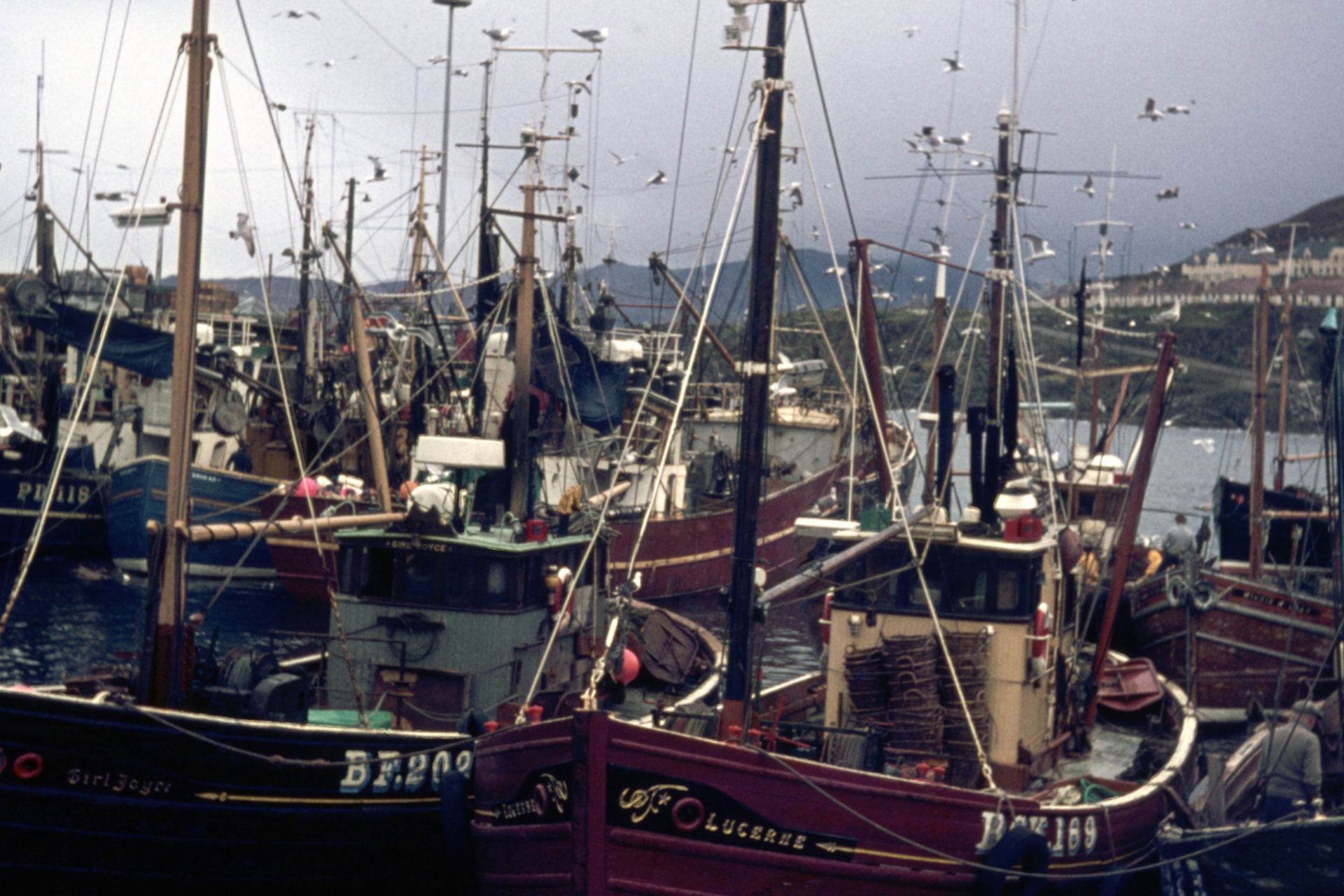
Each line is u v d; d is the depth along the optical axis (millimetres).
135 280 70125
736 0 17500
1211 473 138375
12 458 50812
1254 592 35656
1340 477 23422
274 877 18359
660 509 50125
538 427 37938
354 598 22578
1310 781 22562
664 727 20531
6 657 37750
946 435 23969
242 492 48312
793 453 59906
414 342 51438
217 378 52312
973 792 17578
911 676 20031
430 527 22328
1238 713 35438
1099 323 55844
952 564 21047
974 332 29734
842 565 18906
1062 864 18875
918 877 17234
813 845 16562
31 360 62812
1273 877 19719
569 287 50812
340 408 53219
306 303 54531
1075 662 24688
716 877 16203
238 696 18609
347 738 18469
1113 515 45500
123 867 17172
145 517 47594
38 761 16359
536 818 16734
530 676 22750
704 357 60812
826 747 18641
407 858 19438
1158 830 21328
